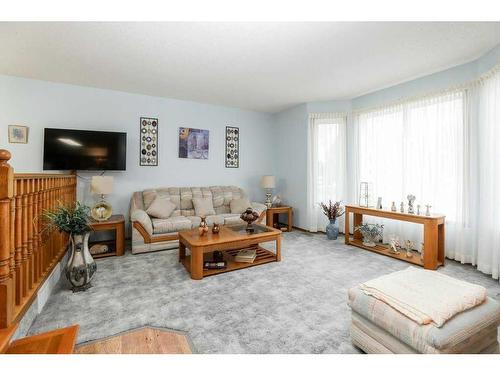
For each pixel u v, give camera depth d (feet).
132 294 7.39
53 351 3.76
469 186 9.82
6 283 4.27
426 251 9.48
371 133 13.64
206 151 16.21
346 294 7.45
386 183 12.87
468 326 3.91
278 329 5.69
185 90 13.34
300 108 16.37
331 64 9.93
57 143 11.67
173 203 13.97
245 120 17.70
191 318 6.13
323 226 15.87
